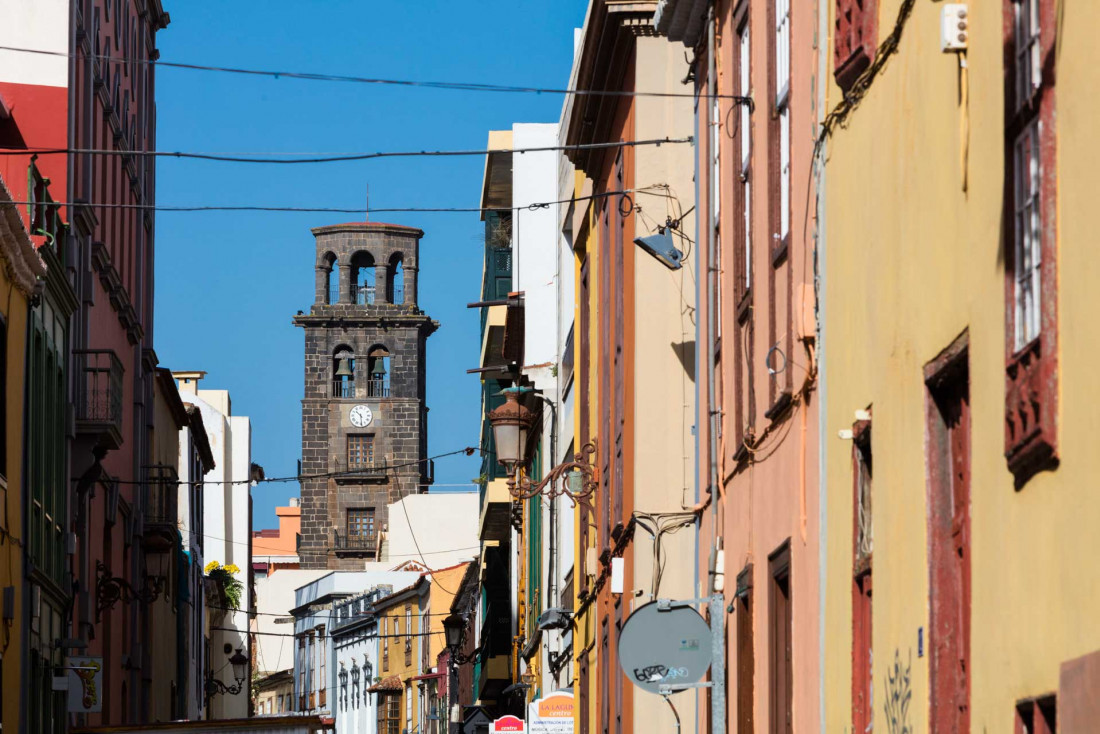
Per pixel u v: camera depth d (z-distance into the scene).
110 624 68.25
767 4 22.52
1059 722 11.05
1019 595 11.97
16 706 42.59
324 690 174.50
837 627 17.83
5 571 41.53
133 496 74.81
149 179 82.12
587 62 37.59
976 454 13.04
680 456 32.75
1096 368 10.52
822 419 18.64
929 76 14.60
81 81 58.94
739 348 24.64
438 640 138.88
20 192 53.25
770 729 21.62
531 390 54.25
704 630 23.05
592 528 44.59
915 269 14.95
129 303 70.81
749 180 24.03
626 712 33.81
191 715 109.38
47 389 49.19
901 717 15.17
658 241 29.97
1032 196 11.91
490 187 71.44
